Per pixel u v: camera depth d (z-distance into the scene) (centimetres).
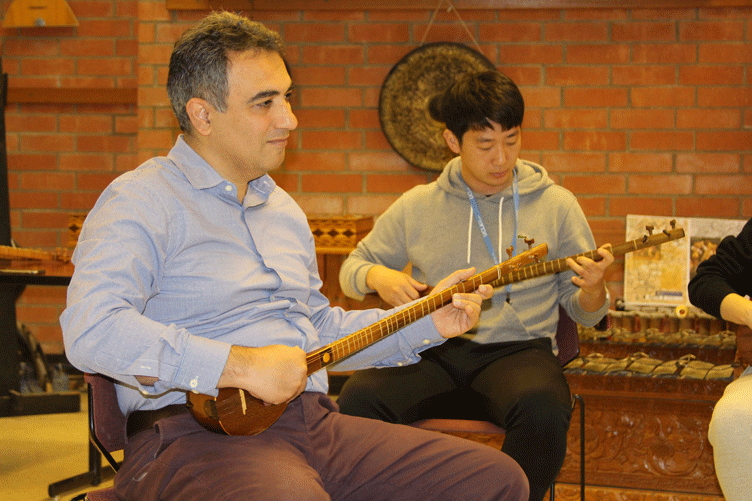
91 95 442
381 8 388
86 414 371
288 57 397
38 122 448
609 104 381
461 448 148
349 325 174
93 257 134
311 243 175
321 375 164
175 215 147
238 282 150
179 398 150
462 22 386
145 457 141
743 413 185
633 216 324
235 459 133
